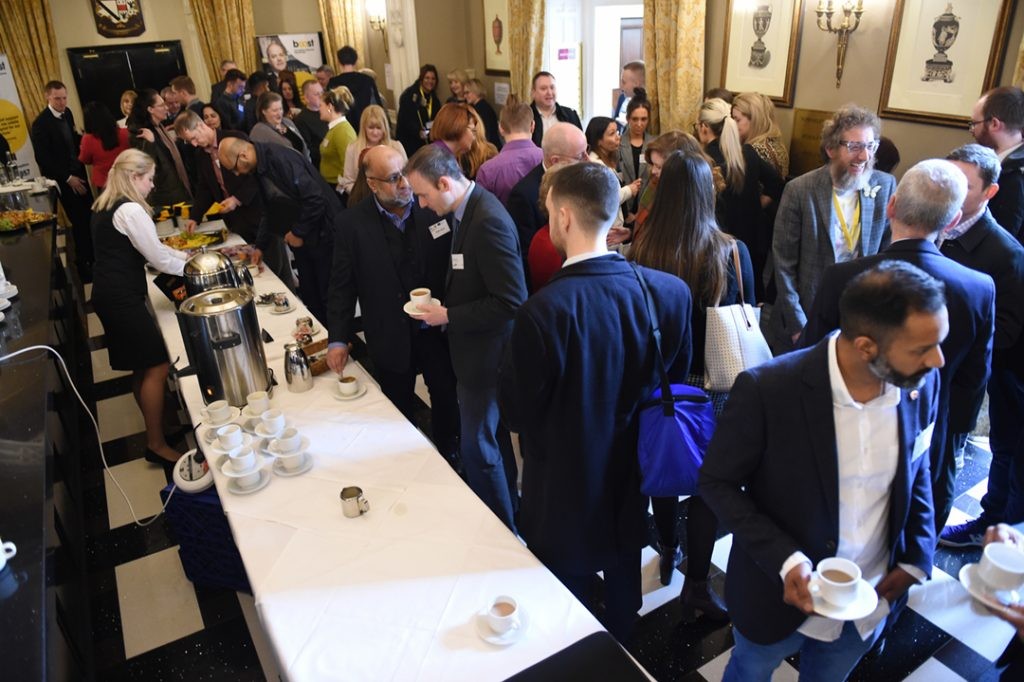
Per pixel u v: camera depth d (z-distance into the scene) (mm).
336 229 2518
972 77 3055
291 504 1743
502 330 2268
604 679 1216
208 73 8703
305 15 9203
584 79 6020
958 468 2848
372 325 2607
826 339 1231
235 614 2355
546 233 2580
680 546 2525
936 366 1061
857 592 1142
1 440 1995
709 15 4387
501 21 6418
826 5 3611
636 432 1641
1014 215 2387
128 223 2850
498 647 1309
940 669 1993
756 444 1282
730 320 1893
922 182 1598
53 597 1620
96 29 8031
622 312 1506
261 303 3096
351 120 6805
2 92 7152
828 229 2512
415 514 1687
